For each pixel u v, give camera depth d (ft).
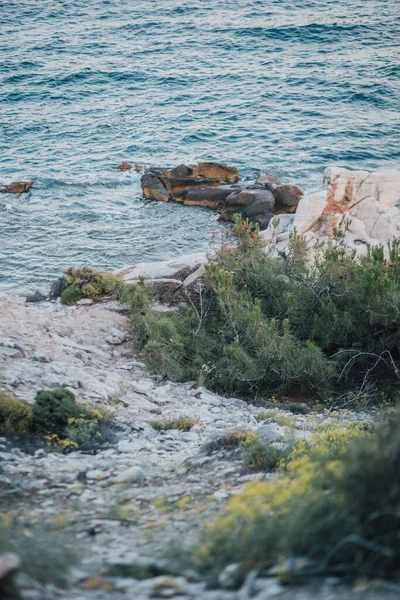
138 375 49.98
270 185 137.69
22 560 14.49
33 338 50.21
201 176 146.92
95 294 64.49
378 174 92.84
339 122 201.16
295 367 50.44
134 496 23.40
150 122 210.38
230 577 14.25
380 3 379.55
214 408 44.45
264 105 223.10
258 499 17.80
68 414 32.96
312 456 22.31
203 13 381.81
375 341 53.11
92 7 416.67
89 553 17.17
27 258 112.68
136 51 310.45
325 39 312.09
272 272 59.16
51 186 153.07
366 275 51.42
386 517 14.29
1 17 394.93
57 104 237.66
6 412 31.96
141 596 13.69
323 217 87.40
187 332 56.08
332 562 14.16
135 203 142.10
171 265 70.23
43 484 24.66
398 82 240.73
